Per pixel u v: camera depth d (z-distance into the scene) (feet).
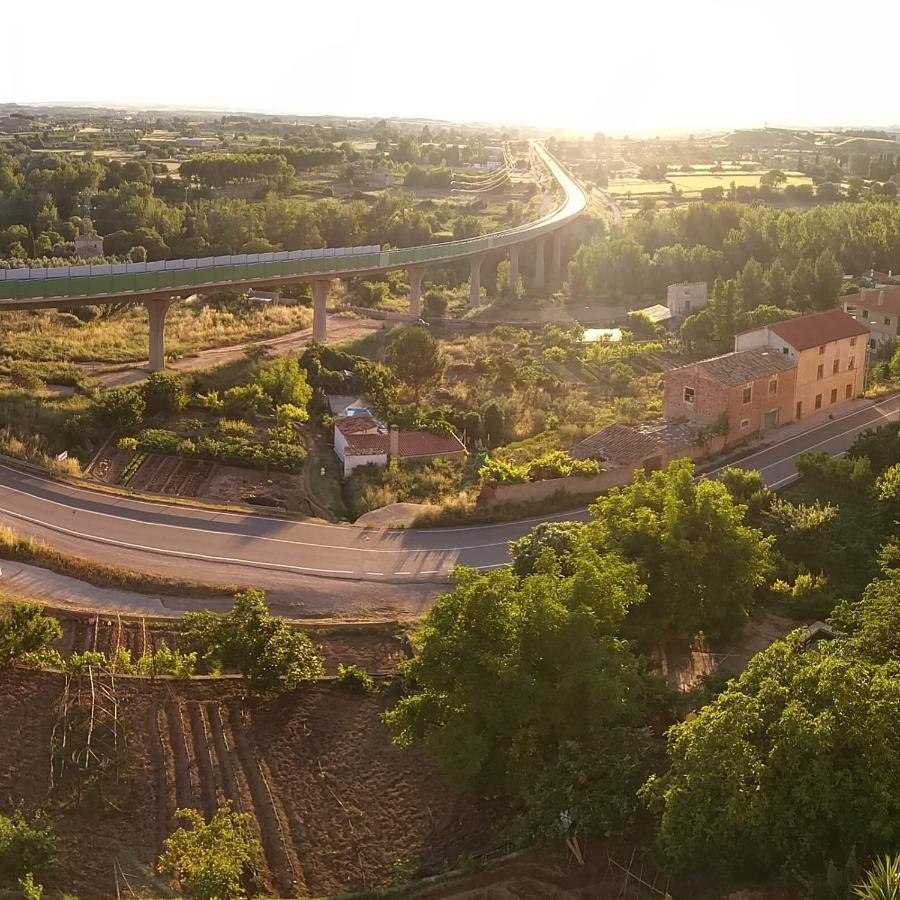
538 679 114.21
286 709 136.67
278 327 382.01
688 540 145.28
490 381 322.14
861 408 267.18
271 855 111.96
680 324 432.25
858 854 87.20
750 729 93.40
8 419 247.09
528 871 101.24
